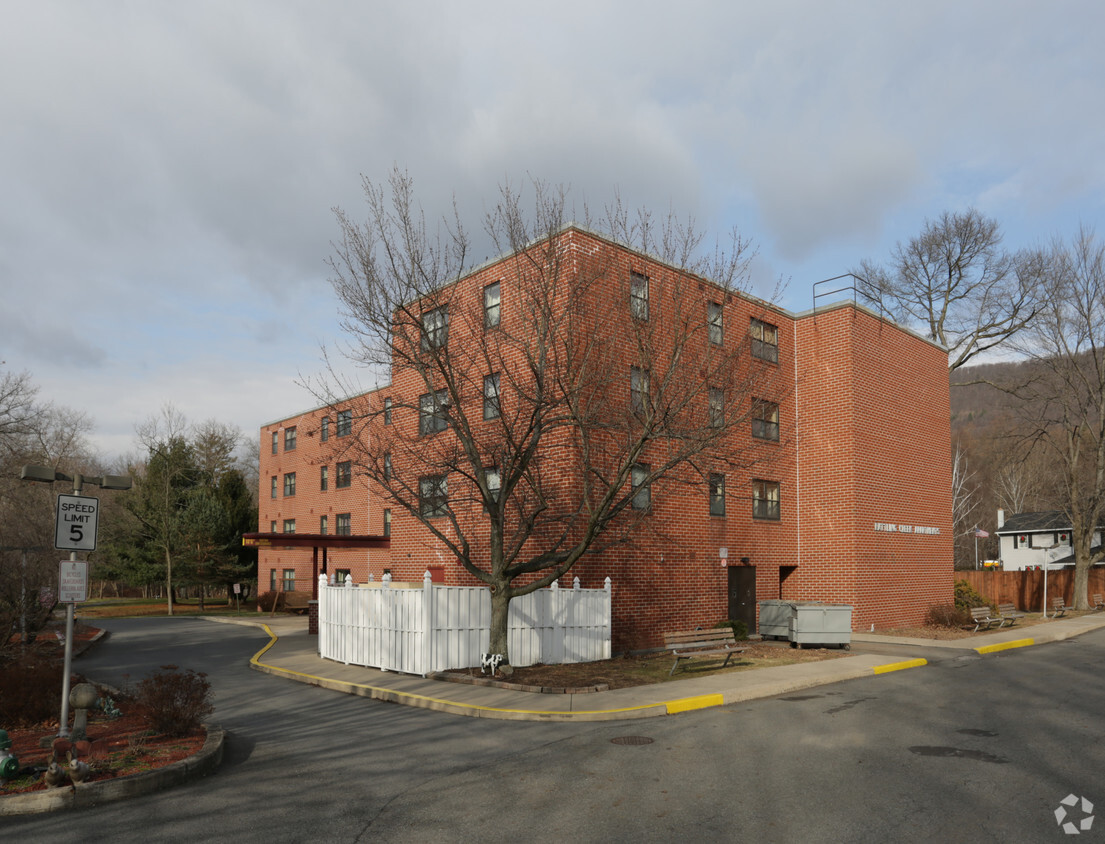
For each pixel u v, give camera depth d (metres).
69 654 8.76
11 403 25.61
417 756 9.41
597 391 16.11
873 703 12.81
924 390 28.56
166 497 43.00
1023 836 6.30
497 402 17.72
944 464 29.39
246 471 83.31
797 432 25.83
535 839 6.41
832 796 7.46
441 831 6.64
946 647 20.72
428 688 13.93
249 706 13.10
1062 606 34.66
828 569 24.70
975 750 9.38
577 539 18.23
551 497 16.83
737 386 18.20
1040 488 64.25
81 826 6.91
